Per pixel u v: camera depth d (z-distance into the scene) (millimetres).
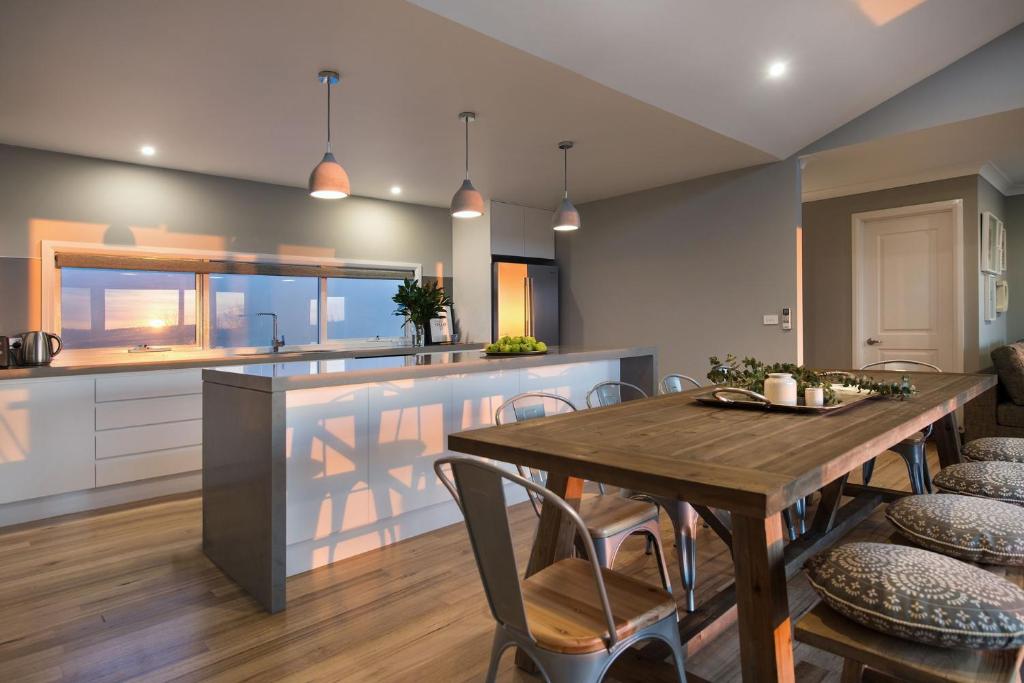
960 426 5309
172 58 2689
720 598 1920
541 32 2652
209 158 4199
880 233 5695
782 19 3066
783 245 4684
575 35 2736
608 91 3193
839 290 5922
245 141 3852
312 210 5191
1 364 3496
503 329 5805
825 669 1877
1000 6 3436
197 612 2314
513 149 4199
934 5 3246
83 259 4043
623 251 5848
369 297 5707
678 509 2150
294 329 5211
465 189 3682
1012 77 3703
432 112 3445
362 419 2826
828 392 2111
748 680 1320
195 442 4062
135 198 4281
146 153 4051
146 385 3855
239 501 2543
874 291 5730
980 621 1132
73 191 4031
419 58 2766
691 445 1548
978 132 4117
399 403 2971
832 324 5980
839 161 4828
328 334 5426
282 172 4590
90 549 3000
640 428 1800
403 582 2564
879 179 5465
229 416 2621
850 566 1333
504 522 1249
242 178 4758
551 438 1678
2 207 3783
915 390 2342
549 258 6438
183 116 3398
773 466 1308
